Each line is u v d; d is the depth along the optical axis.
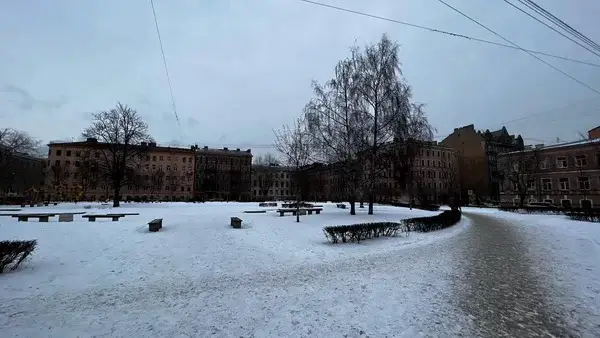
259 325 4.81
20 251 8.02
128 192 76.44
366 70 23.62
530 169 50.66
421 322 4.91
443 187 68.75
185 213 25.69
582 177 48.78
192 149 89.25
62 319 5.07
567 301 5.93
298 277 7.57
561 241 13.64
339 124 23.67
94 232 13.89
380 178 24.00
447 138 82.38
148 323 4.90
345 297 6.07
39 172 75.94
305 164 25.83
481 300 5.94
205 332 4.58
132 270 8.18
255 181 101.75
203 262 9.07
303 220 19.84
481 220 25.80
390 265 8.82
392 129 22.45
